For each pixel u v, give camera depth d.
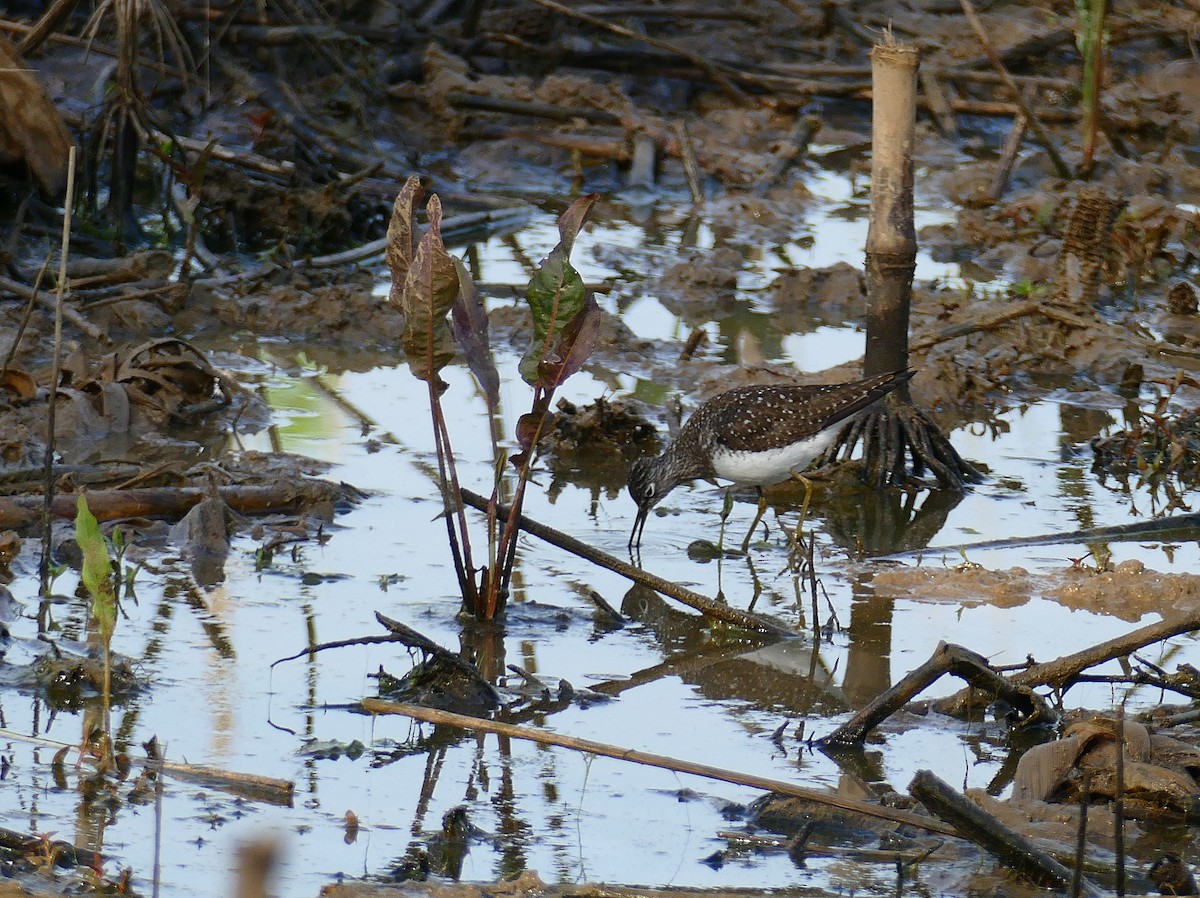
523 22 24.89
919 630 9.71
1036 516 11.91
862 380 11.52
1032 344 15.60
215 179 17.97
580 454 13.27
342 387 14.26
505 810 7.25
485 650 9.25
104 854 6.60
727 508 11.81
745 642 9.52
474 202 19.94
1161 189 21.39
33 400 12.54
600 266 18.12
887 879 6.68
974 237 19.47
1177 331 16.50
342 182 18.38
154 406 12.87
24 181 16.61
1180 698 8.74
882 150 12.26
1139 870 6.75
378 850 6.78
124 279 15.46
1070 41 25.08
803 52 25.59
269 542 10.55
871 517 11.98
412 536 10.98
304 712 8.21
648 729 8.23
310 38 22.30
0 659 8.59
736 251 18.97
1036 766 7.57
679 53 23.61
